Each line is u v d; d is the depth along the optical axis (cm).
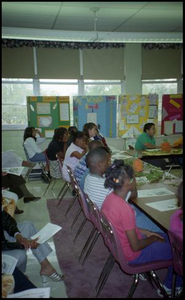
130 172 167
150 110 588
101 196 214
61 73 551
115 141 584
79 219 336
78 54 552
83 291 203
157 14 409
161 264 170
